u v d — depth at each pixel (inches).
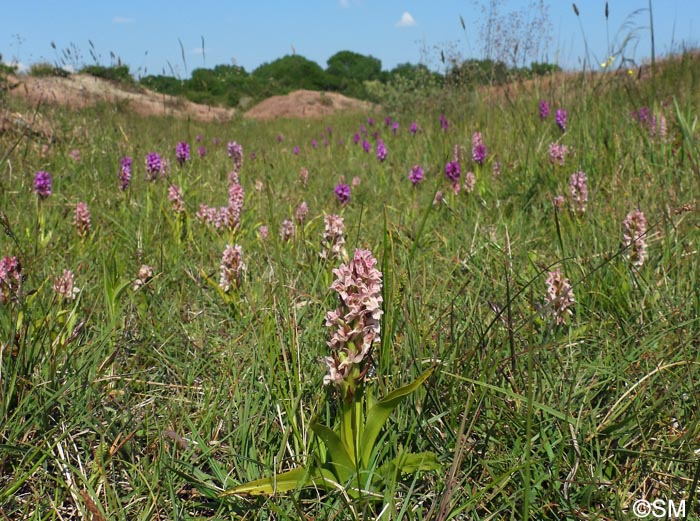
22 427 81.7
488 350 85.8
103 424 87.8
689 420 80.3
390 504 66.8
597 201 172.7
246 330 109.5
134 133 409.4
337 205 207.8
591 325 105.6
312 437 76.7
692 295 108.6
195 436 82.7
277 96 1257.4
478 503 71.4
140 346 105.8
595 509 70.6
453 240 153.3
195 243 169.6
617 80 313.6
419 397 81.4
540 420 79.4
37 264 141.2
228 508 73.3
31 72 642.2
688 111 221.5
